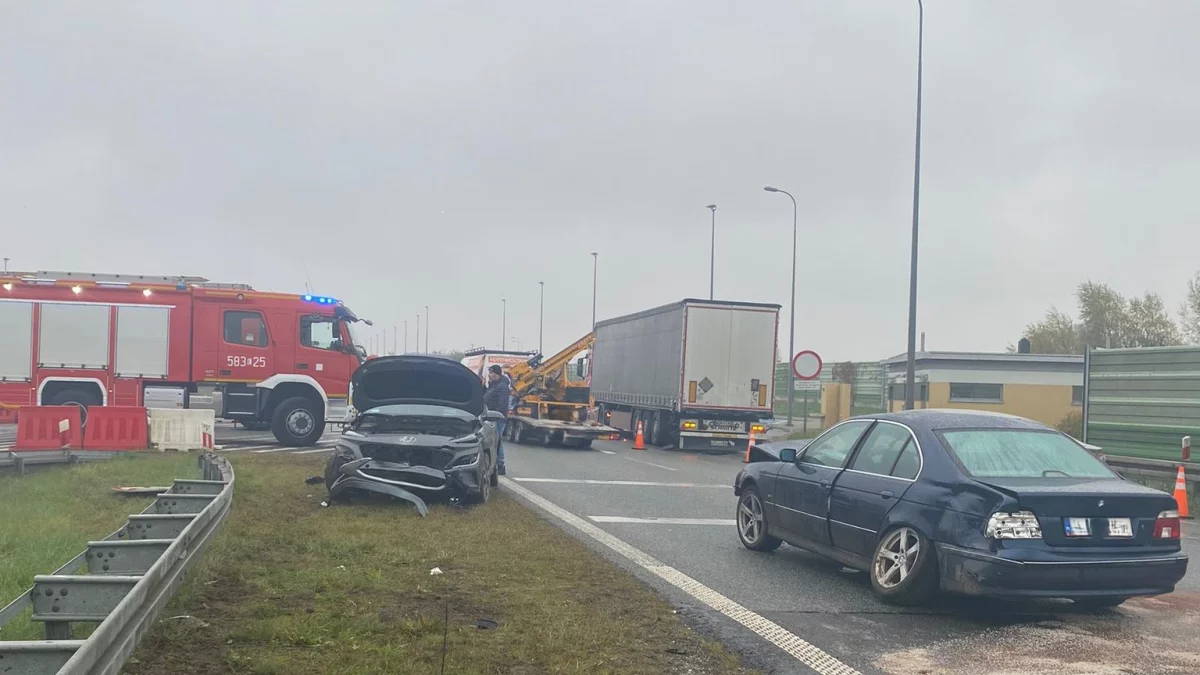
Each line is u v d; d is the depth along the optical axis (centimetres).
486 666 502
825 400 4209
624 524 1083
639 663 527
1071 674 545
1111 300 4694
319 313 2053
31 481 1215
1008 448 725
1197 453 1655
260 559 746
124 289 2003
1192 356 1678
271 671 469
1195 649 606
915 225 2178
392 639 540
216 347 2016
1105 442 1861
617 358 3100
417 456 1127
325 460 1623
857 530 764
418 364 1252
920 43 2216
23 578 621
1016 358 3544
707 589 746
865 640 610
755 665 543
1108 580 645
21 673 372
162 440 1658
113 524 873
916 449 741
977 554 645
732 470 1945
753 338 2555
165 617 547
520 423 2623
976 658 574
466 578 720
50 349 1980
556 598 670
